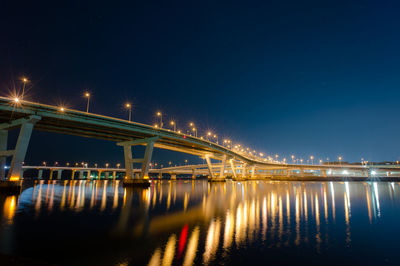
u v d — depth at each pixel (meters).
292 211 24.38
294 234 15.52
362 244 13.63
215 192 49.84
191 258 11.26
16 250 12.15
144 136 65.44
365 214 22.88
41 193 44.03
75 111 47.56
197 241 13.86
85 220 19.41
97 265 10.40
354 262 11.06
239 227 17.23
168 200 34.03
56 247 12.67
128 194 44.03
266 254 11.92
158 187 70.88
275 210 24.95
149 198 36.78
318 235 15.34
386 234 15.70
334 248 12.95
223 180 107.06
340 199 35.91
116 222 18.73
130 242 13.60
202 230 16.34
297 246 13.18
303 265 10.63
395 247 13.13
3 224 17.61
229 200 34.16
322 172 165.75
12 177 39.28
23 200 31.89
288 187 69.56
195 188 65.00
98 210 24.52
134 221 19.16
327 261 11.16
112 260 10.97
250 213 23.05
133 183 63.88
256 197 38.72
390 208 26.80
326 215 22.14
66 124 51.81
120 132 60.56
